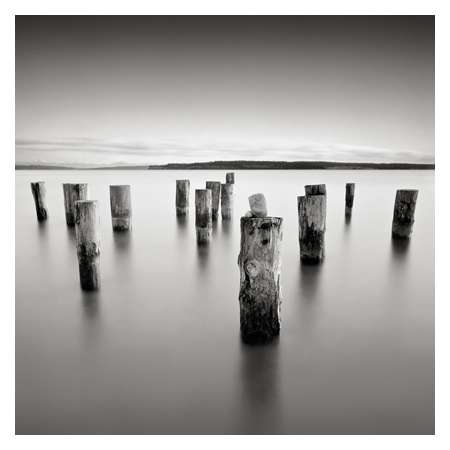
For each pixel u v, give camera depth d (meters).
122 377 3.73
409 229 10.14
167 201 19.00
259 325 4.41
